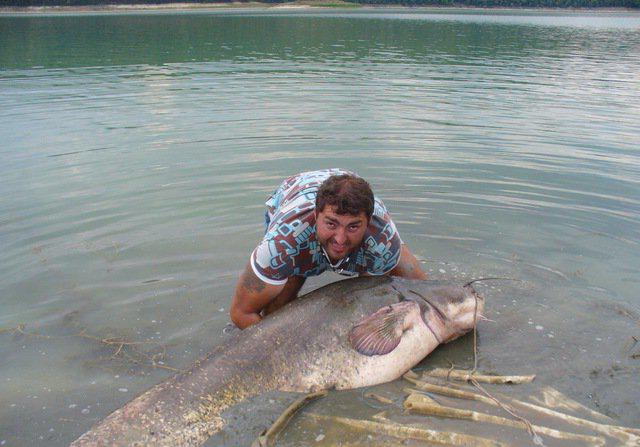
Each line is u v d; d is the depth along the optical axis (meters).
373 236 1.89
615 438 1.56
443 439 1.58
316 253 1.87
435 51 10.76
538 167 3.76
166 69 8.02
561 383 1.81
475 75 7.53
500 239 2.79
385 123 4.81
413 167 3.74
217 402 1.68
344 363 1.84
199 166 3.75
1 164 3.78
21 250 2.64
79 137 4.42
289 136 4.44
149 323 2.14
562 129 4.65
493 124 4.80
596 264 2.54
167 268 2.51
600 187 3.41
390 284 2.03
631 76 7.56
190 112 5.24
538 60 9.34
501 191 3.36
